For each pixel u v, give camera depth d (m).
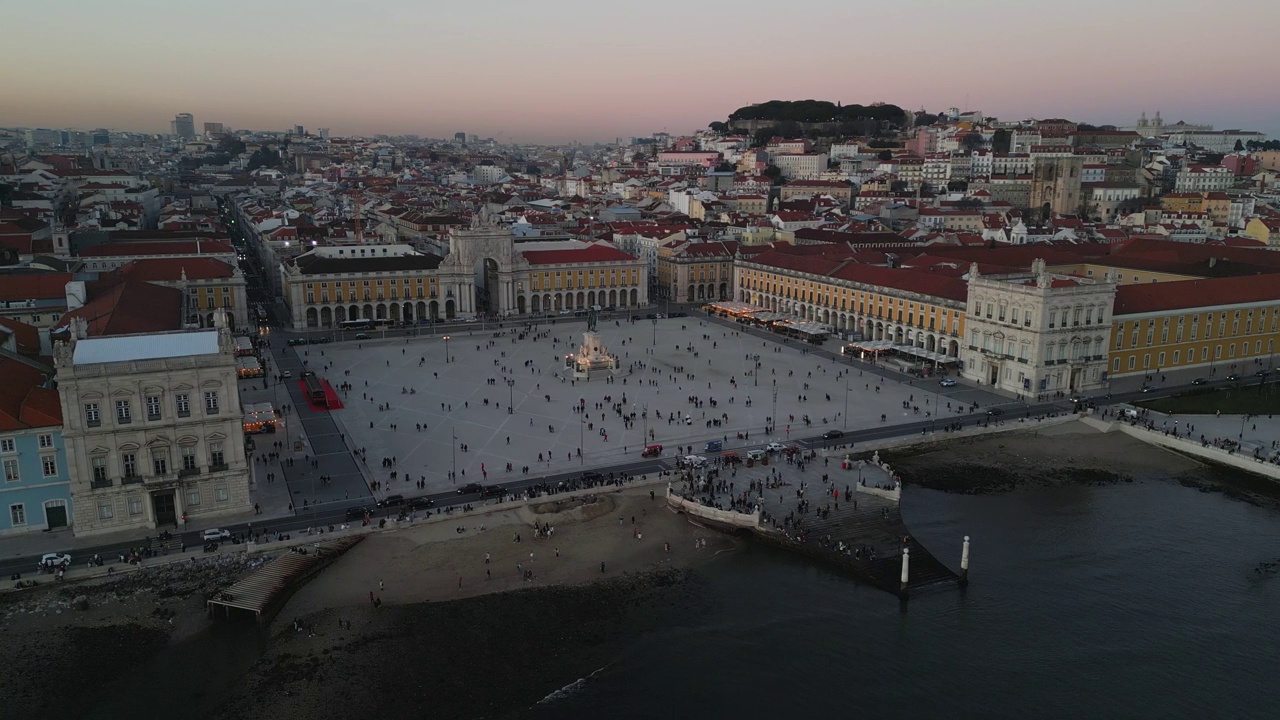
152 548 98.81
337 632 85.50
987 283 170.00
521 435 140.38
